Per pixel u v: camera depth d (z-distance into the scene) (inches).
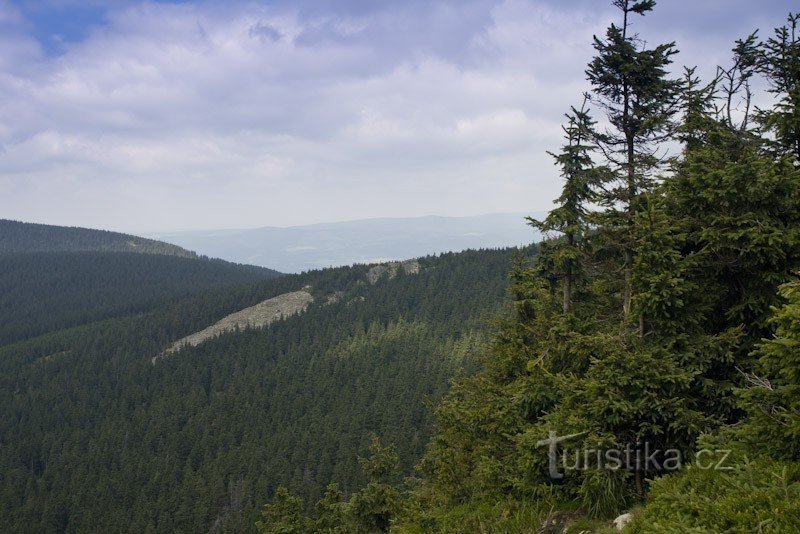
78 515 4256.9
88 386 7081.7
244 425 5319.9
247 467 4446.4
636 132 554.6
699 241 454.6
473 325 6363.2
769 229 404.5
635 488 414.3
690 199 468.8
